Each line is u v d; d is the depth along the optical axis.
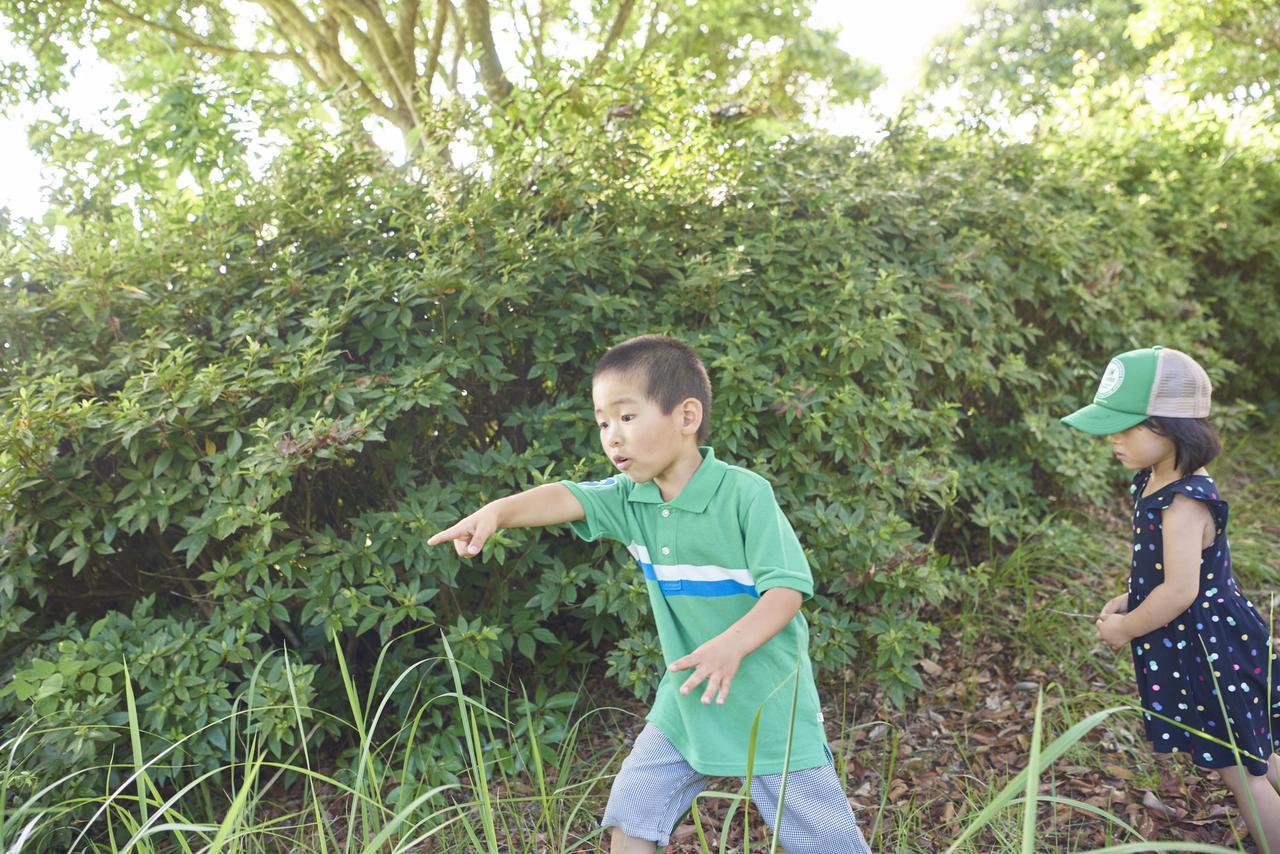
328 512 3.42
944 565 3.78
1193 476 2.26
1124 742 2.95
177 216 3.73
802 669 1.96
